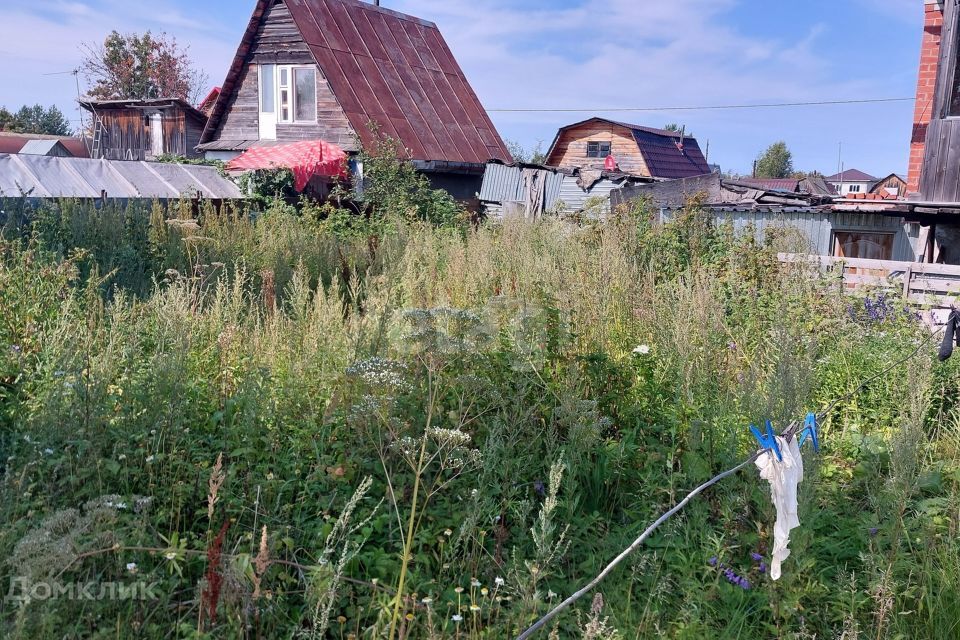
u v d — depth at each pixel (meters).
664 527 4.57
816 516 4.48
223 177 19.53
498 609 3.76
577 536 4.67
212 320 6.14
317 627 3.34
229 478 4.20
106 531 3.32
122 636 3.11
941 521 4.58
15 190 14.59
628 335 6.96
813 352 5.95
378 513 4.36
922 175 12.49
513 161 27.17
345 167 21.47
